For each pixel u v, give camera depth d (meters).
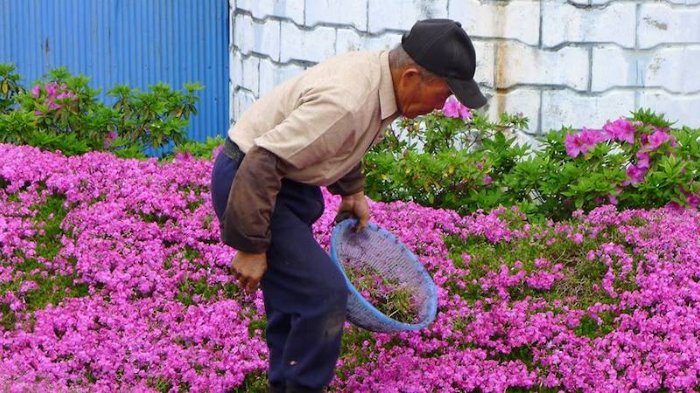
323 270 5.09
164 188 8.20
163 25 12.18
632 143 8.38
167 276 7.12
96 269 7.06
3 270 7.14
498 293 6.96
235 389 6.04
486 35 9.54
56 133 9.77
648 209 8.30
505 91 9.63
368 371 6.11
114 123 9.85
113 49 12.14
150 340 6.36
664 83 9.55
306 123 4.71
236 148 5.02
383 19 9.88
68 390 5.70
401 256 6.28
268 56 10.85
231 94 12.20
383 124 4.98
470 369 6.05
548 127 9.62
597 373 6.01
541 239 7.65
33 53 12.04
